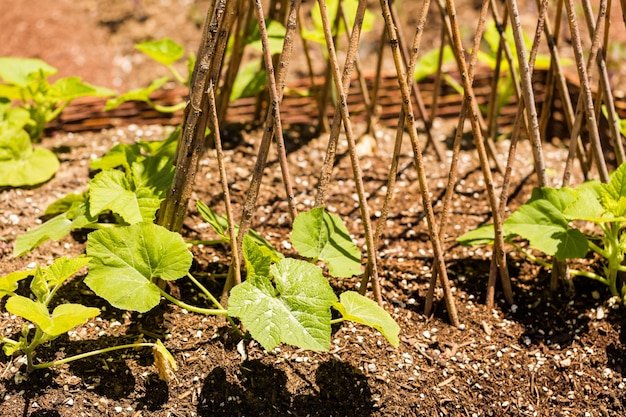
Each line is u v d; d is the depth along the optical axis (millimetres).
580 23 3232
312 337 2252
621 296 2482
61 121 2869
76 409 2283
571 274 2512
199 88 2305
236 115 2877
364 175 2750
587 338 2438
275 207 2658
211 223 2396
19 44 3240
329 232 2406
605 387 2385
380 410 2326
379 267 2553
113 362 2332
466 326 2449
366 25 2797
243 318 2250
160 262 2312
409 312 2465
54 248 2527
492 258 2467
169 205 2375
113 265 2303
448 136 2889
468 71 2385
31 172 2666
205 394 2320
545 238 2408
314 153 2789
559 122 2908
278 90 2332
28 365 2299
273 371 2344
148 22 3342
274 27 2658
